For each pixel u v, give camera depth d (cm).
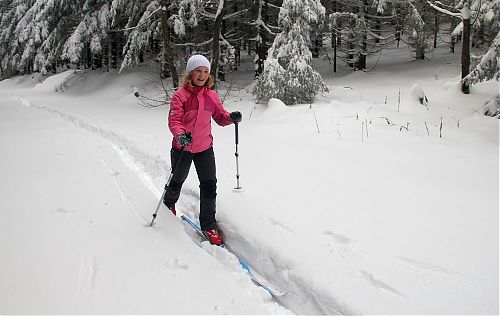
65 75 2236
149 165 581
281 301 290
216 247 343
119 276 291
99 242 340
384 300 262
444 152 631
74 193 454
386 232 352
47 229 361
